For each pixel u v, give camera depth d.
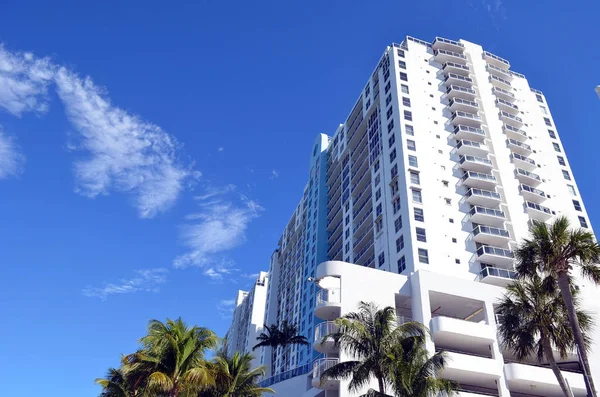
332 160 91.88
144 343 28.50
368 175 71.88
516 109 75.38
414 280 44.44
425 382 25.19
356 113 83.62
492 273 53.59
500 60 80.38
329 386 39.44
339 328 28.89
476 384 42.72
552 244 28.50
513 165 68.56
